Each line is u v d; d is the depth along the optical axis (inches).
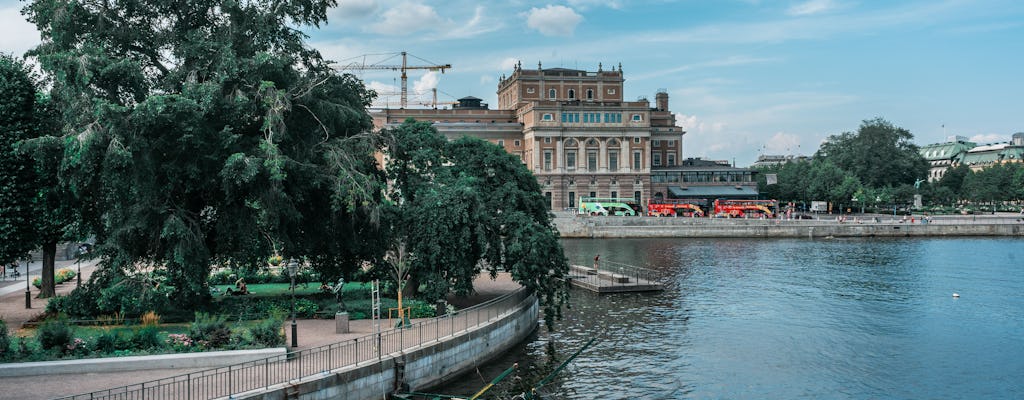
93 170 1434.5
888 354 1684.3
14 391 1010.1
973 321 2027.6
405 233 1771.7
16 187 1526.8
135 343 1218.0
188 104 1379.2
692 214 5649.6
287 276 2215.8
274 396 1029.8
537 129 5930.1
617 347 1736.0
